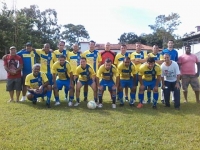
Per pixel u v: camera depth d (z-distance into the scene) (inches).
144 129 208.8
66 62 313.6
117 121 231.5
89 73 311.0
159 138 188.2
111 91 305.6
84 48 1993.1
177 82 295.3
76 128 209.9
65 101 340.8
